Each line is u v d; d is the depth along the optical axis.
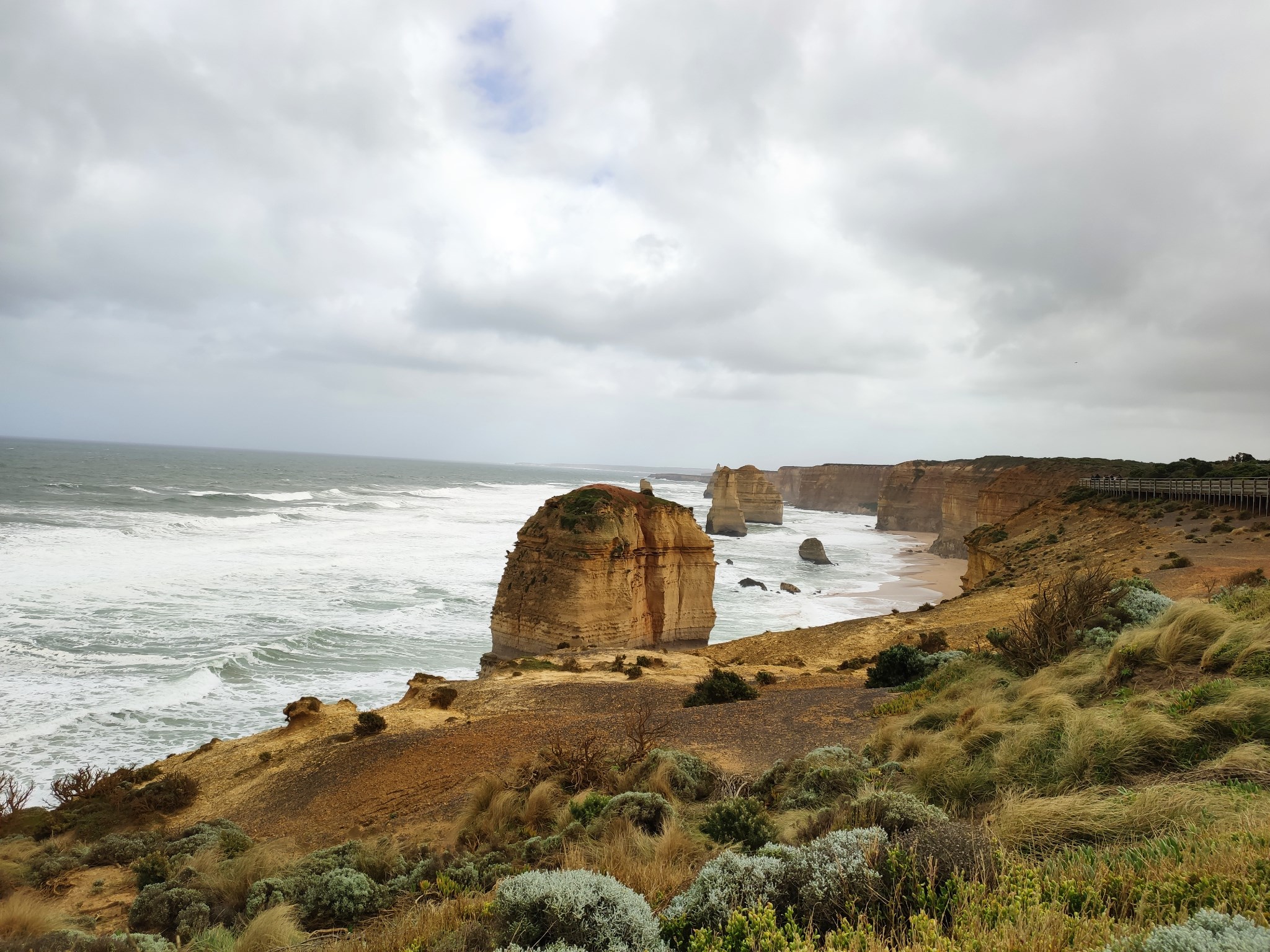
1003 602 30.62
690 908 5.05
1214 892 3.99
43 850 13.27
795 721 14.48
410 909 6.98
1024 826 5.80
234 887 9.48
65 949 6.82
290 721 21.09
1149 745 7.32
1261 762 6.38
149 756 21.69
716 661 29.47
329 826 13.60
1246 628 9.91
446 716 20.73
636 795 9.25
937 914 4.51
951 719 11.39
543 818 10.77
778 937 4.23
